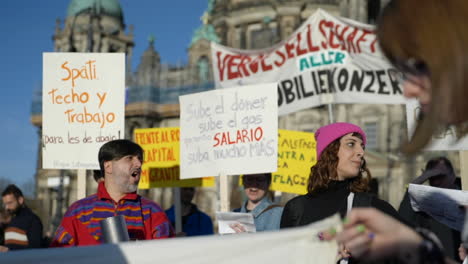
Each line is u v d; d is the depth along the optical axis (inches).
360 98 486.6
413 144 47.1
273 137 265.9
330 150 160.4
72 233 177.6
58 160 261.1
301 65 506.6
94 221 179.8
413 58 48.8
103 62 267.0
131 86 2297.0
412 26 47.9
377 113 1699.1
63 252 64.6
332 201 152.4
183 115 298.2
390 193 1579.7
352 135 160.6
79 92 265.3
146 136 364.5
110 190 188.2
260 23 2372.0
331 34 499.8
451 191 101.2
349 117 1742.1
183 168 293.4
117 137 261.0
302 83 505.0
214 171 281.1
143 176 359.6
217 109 285.6
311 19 504.7
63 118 264.2
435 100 45.6
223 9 2416.3
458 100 44.7
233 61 531.2
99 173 221.8
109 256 62.7
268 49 520.4
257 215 265.7
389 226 54.0
